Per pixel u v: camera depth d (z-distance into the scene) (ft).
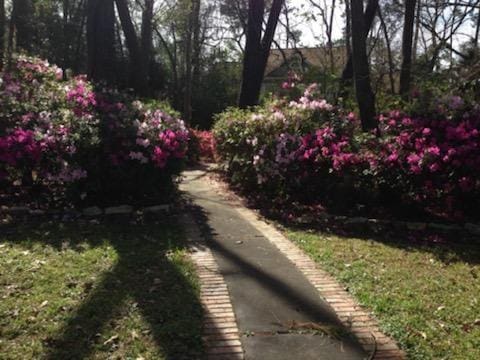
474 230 22.34
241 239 20.34
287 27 70.13
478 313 13.34
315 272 16.47
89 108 25.29
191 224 22.33
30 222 21.16
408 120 24.62
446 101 25.00
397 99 29.09
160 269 15.84
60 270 15.34
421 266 17.44
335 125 26.61
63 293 13.62
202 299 13.76
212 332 11.86
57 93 26.71
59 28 80.12
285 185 26.68
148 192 24.40
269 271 16.35
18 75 32.89
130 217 22.75
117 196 24.11
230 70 113.29
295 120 27.32
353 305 13.73
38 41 77.92
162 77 103.60
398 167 23.35
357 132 26.94
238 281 15.31
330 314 13.07
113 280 14.69
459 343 11.64
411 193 23.47
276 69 89.25
